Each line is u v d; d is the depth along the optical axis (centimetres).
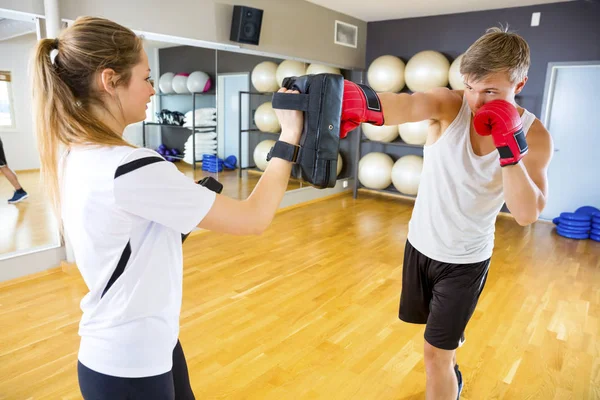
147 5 343
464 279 139
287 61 514
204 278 304
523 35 493
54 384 185
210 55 434
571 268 342
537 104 495
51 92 73
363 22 600
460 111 129
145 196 70
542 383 193
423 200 147
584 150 476
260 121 504
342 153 641
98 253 73
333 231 430
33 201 454
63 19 293
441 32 549
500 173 128
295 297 277
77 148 74
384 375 197
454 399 146
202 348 216
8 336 222
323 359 209
